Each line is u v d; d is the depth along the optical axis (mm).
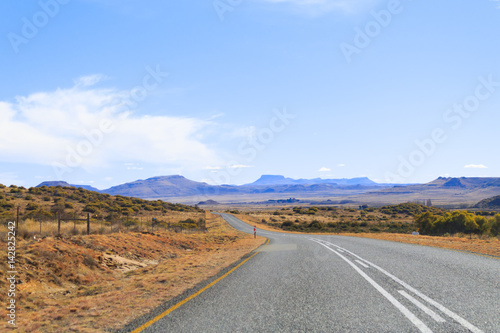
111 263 14227
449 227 41344
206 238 31375
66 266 11531
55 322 6141
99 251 15211
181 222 57219
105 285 10508
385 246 17984
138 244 19219
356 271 9750
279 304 6324
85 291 9672
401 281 7984
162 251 19656
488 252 13867
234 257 15570
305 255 14703
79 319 6230
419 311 5441
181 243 23953
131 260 15961
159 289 8680
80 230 19609
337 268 10469
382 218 100688
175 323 5461
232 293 7512
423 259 11820
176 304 6777
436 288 7086
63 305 7953
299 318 5379
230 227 60938
